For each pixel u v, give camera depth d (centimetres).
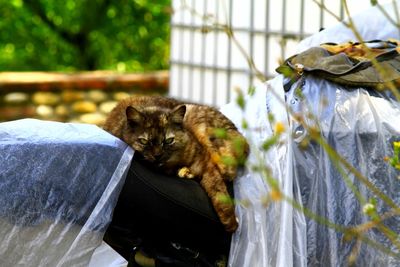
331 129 410
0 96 988
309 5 744
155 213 396
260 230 404
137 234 403
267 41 798
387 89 420
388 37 512
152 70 1501
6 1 1427
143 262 410
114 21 1470
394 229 402
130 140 439
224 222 402
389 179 406
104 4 1459
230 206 404
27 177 385
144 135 434
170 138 431
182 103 499
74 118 1039
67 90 1031
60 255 385
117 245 408
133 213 396
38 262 383
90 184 392
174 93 957
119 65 1478
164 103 492
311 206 404
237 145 294
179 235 403
